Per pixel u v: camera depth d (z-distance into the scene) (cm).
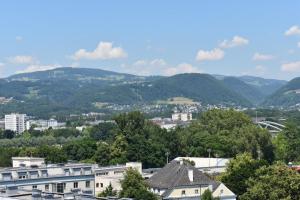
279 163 15475
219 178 16412
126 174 14588
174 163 16100
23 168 15638
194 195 15138
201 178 15438
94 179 16438
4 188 12125
